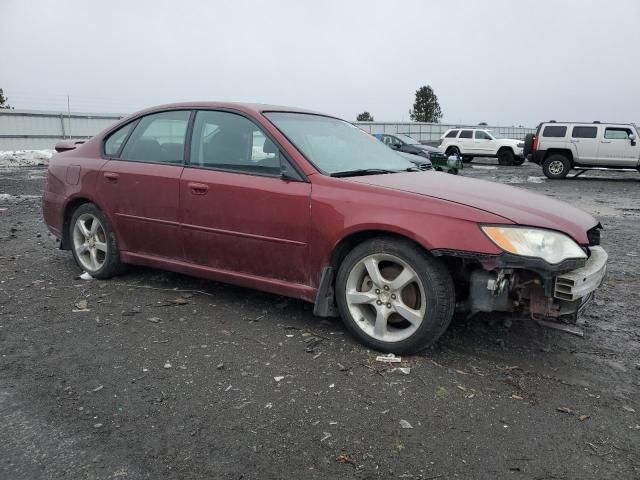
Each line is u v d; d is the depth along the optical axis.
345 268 3.58
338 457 2.43
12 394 2.93
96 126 33.75
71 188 4.97
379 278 3.44
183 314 4.11
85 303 4.31
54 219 5.22
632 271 5.82
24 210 9.27
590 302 3.59
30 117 30.77
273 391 2.98
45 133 31.53
